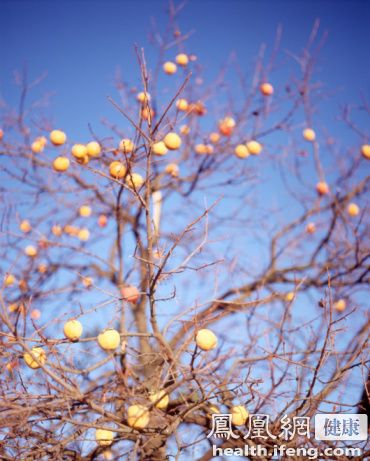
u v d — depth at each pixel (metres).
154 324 2.84
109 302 2.76
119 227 4.04
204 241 2.75
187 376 2.64
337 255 5.00
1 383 2.85
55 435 3.21
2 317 2.44
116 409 3.12
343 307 4.12
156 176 4.81
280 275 5.00
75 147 3.51
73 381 2.74
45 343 2.59
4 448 3.04
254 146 4.70
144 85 2.76
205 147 5.18
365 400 2.94
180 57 5.02
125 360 3.06
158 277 2.68
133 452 2.69
